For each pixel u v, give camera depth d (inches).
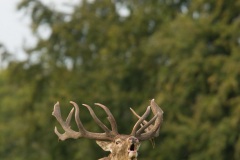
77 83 2827.3
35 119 2844.5
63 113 2645.2
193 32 2544.3
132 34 2849.4
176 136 2517.2
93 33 2913.4
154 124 1072.2
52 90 2839.6
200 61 2497.5
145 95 2733.8
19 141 2997.0
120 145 1021.2
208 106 2427.4
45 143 2829.7
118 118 2699.3
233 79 2425.0
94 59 2901.1
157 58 2775.6
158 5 2883.9
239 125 2396.7
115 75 2812.5
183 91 2519.7
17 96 3622.0
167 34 2645.2
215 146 2402.8
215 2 2603.3
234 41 2549.2
